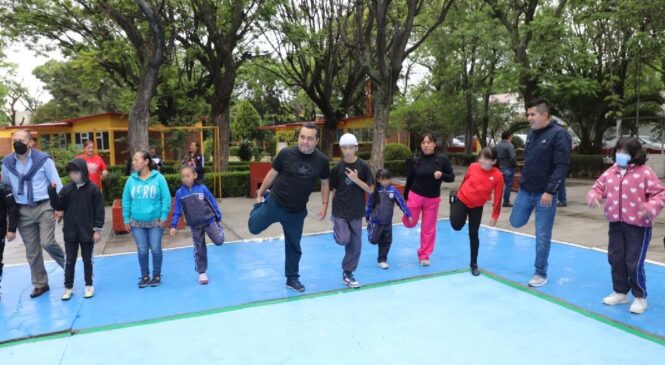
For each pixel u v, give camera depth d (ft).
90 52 47.83
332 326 13.78
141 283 17.57
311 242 24.29
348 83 59.11
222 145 51.24
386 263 19.65
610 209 14.34
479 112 70.95
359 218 16.94
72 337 13.38
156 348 12.59
